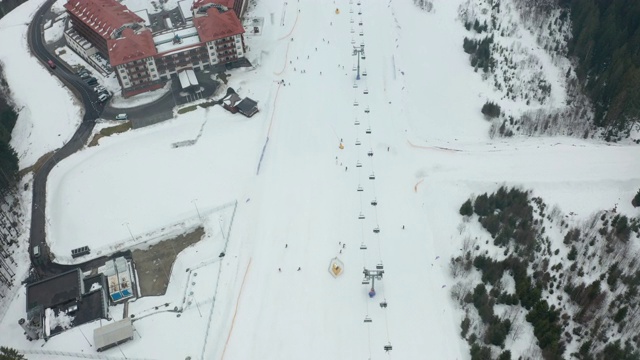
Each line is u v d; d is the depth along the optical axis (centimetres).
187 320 10006
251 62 17050
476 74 16838
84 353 9569
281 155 13625
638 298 9775
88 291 10644
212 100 15525
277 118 14825
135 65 15512
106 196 12725
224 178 13025
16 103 16275
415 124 14662
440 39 18525
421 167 13075
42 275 11144
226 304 10244
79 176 13275
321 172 13050
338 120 14650
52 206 12538
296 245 11319
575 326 9525
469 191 12444
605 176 12306
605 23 16650
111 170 13375
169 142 14150
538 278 10338
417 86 16175
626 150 13050
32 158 14050
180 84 16138
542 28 18600
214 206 12344
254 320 9969
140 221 12138
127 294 10644
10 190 12988
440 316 9906
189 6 19088
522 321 9669
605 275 10275
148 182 13012
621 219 11056
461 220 11775
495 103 15575
